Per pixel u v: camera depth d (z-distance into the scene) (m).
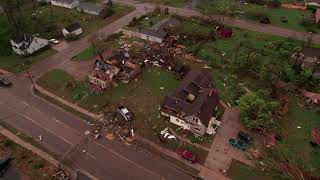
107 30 94.38
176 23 95.31
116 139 55.53
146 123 58.69
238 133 55.56
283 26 95.69
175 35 88.25
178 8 109.00
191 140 54.91
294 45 84.19
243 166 50.19
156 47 82.25
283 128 57.53
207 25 95.25
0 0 105.00
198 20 98.44
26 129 57.94
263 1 111.50
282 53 78.62
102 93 66.81
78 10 107.12
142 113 61.06
